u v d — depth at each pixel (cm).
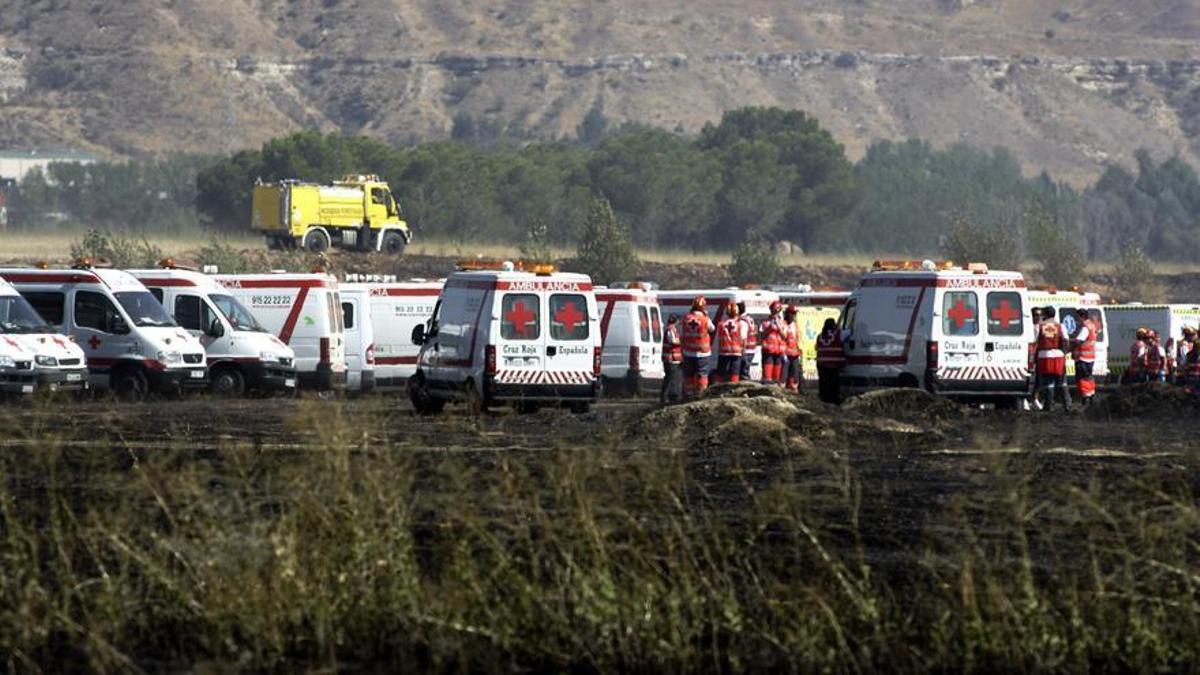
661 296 16362
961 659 4472
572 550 4803
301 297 14538
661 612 4578
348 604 4612
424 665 4428
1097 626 4603
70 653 4512
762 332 13338
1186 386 14050
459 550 4781
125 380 13112
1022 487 5969
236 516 5019
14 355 11844
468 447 8656
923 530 6166
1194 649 4497
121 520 4916
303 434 9169
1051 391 12494
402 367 15575
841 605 4728
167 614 4675
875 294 12238
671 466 6356
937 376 11925
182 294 13850
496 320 11125
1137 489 6919
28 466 7031
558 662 4469
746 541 5800
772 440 8831
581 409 11294
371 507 4862
